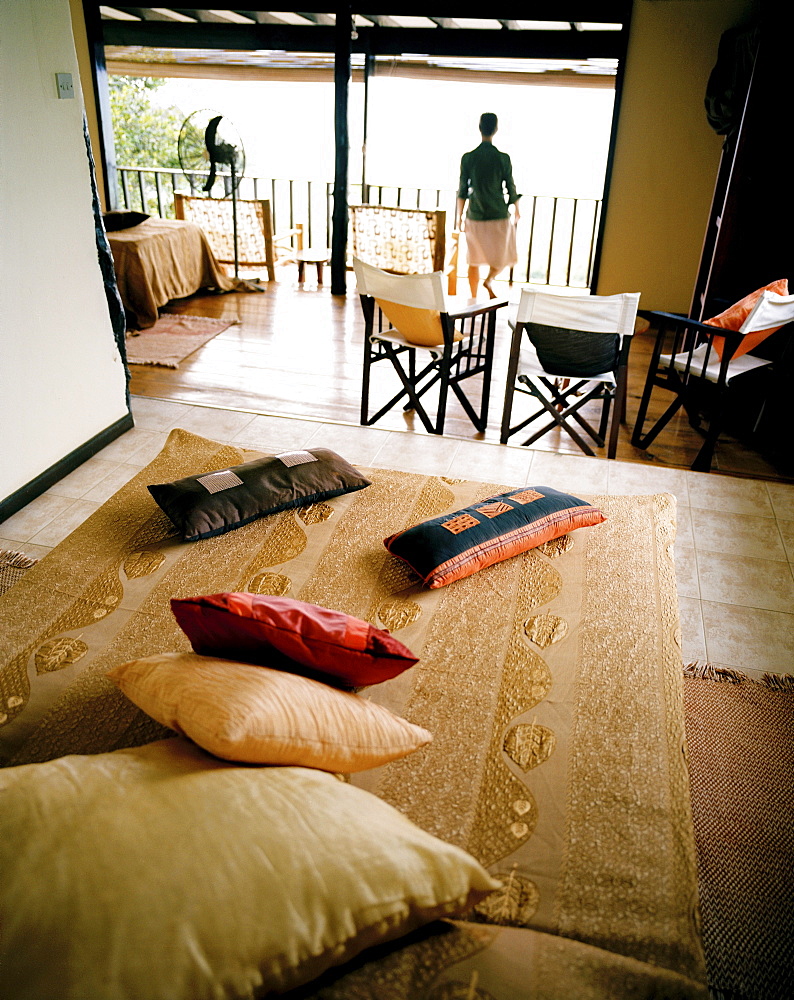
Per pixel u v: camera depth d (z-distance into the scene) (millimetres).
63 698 1452
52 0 2654
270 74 7379
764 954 1400
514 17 5707
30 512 2764
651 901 1115
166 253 5680
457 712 1444
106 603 1735
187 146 6383
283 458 2248
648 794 1291
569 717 1443
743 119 4035
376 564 1905
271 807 896
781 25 3752
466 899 932
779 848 1614
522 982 926
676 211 5887
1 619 1677
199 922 742
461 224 6246
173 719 1077
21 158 2602
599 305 3156
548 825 1229
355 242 6141
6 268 2590
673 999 951
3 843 811
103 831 819
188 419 3564
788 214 3961
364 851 872
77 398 3061
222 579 1831
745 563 2629
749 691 2049
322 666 1292
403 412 4141
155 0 6266
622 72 5609
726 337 3279
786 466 3662
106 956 702
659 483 3133
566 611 1738
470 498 2246
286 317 5801
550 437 3926
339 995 838
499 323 5859
